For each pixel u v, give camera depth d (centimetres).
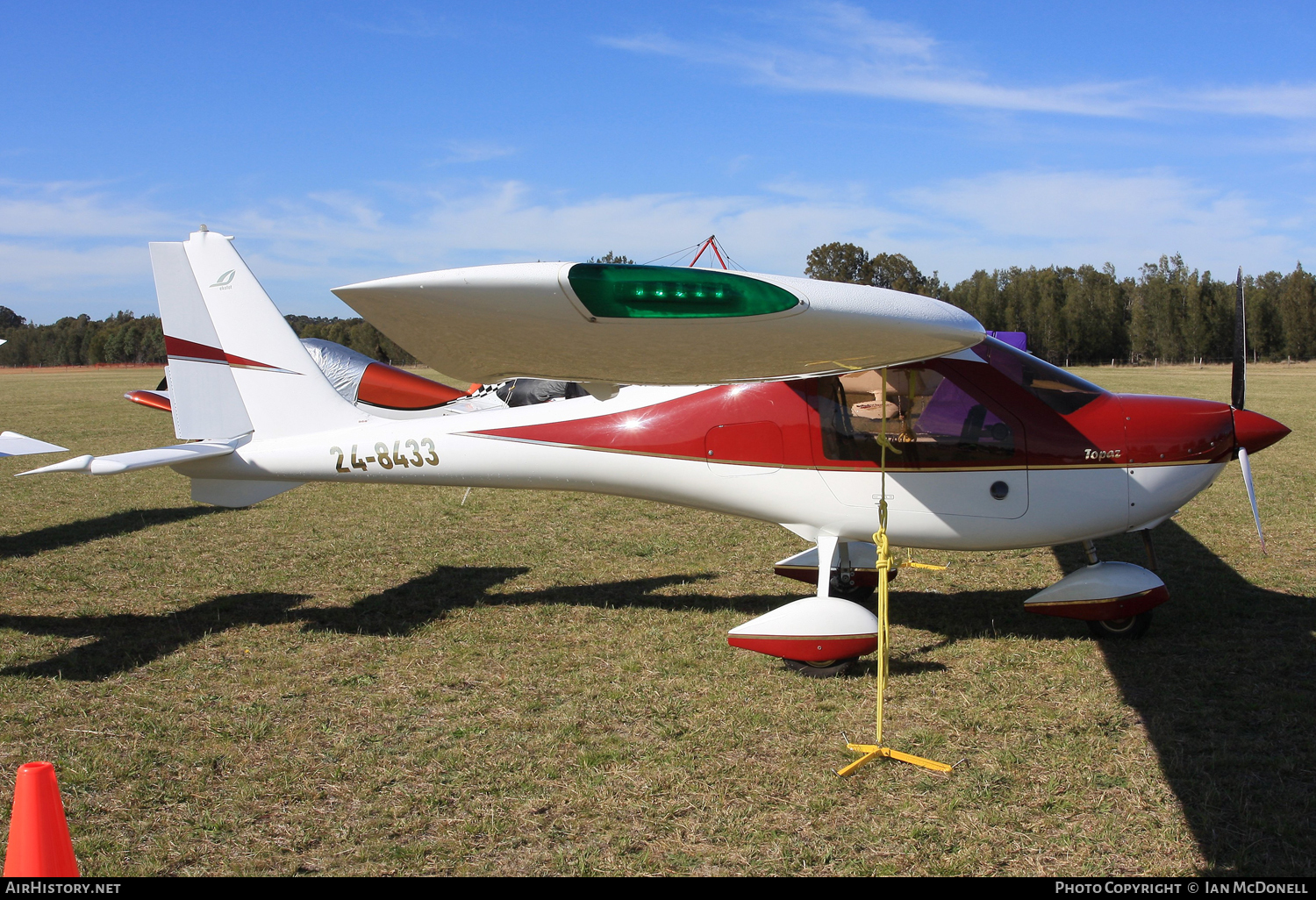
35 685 418
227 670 440
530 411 504
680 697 399
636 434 482
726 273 318
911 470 445
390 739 356
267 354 534
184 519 861
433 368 378
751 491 471
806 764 332
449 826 290
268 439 538
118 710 389
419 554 707
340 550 723
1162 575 614
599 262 307
